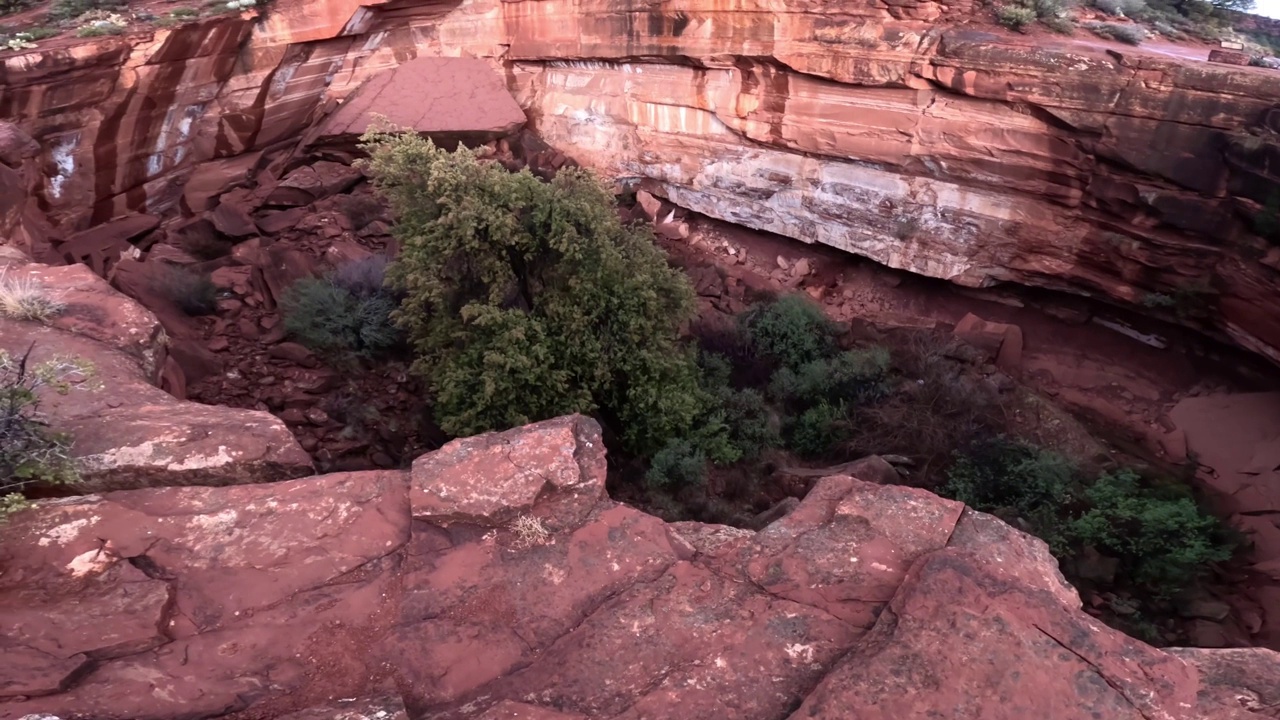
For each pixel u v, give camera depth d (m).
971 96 12.53
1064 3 13.92
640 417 10.18
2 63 11.38
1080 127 11.48
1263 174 9.95
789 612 4.09
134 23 13.79
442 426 9.27
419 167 9.93
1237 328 11.31
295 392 10.70
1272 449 10.91
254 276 12.79
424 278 9.39
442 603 4.20
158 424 5.52
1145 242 11.64
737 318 13.77
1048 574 4.34
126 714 3.46
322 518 4.67
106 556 4.30
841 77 13.71
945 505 4.68
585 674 3.82
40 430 5.12
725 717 3.61
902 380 12.41
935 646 3.64
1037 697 3.44
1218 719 3.40
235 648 3.89
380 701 3.58
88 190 13.44
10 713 3.35
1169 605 8.48
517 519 4.64
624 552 4.51
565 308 9.76
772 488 9.88
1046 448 11.09
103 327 7.04
